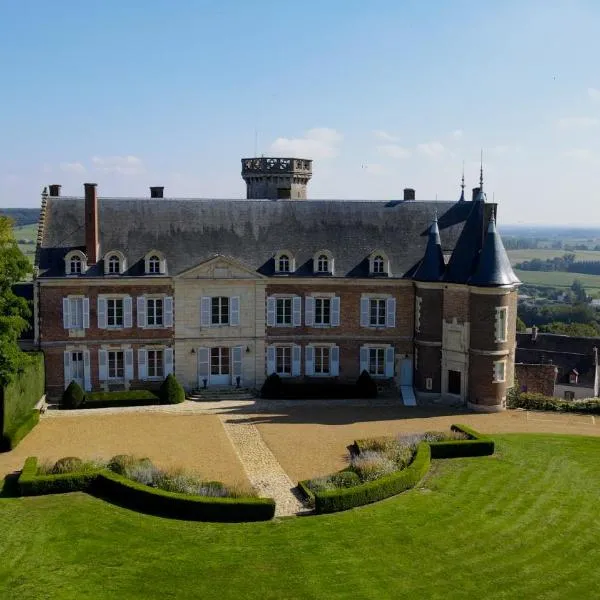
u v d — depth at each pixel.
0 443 42.09
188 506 31.86
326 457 41.16
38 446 43.06
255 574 26.84
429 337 55.78
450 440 41.53
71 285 54.19
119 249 55.94
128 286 55.16
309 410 52.66
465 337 53.75
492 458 40.47
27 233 185.12
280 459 40.81
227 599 25.20
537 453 41.47
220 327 57.03
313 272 57.50
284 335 57.97
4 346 42.03
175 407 53.19
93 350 55.16
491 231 52.88
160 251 56.19
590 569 27.50
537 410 53.66
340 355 58.47
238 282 56.81
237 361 57.75
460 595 25.55
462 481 36.66
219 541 29.61
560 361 86.81
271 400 55.53
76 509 32.53
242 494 33.41
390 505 33.47
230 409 52.78
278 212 60.19
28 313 45.66
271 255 58.06
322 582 26.33
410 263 58.38
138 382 56.28
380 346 58.28
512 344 54.31
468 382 53.94
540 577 26.86
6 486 35.28
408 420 50.03
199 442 44.19
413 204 61.56
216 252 57.50
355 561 27.91
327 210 60.72
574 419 51.09
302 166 69.88
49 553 28.25
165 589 25.73
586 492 35.25
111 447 42.97
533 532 30.55
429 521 31.61
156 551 28.62
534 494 34.91
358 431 46.81
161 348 56.31
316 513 32.62
